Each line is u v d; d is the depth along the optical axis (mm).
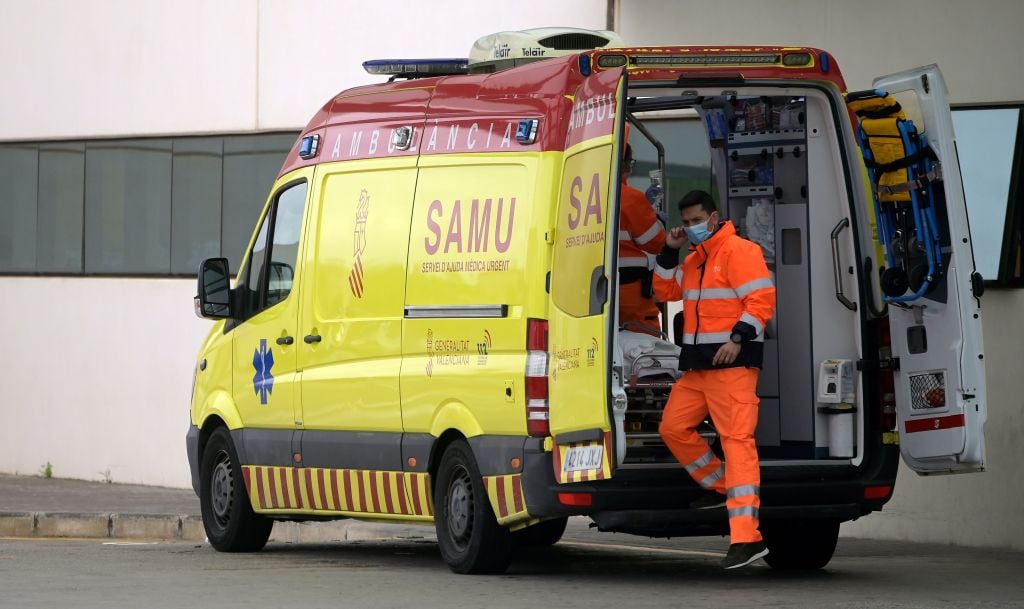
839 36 37219
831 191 26438
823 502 25562
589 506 24438
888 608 22031
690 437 24875
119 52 50125
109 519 41406
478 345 26297
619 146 23531
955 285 25453
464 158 27188
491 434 25969
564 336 24672
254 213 48000
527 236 25625
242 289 32625
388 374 28172
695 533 26953
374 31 45219
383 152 29078
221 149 48562
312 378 30125
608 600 22859
